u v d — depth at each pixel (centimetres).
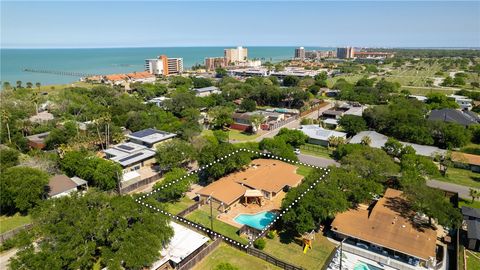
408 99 12338
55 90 15975
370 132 9075
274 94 13725
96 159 6438
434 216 4356
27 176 5347
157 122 9944
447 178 6675
